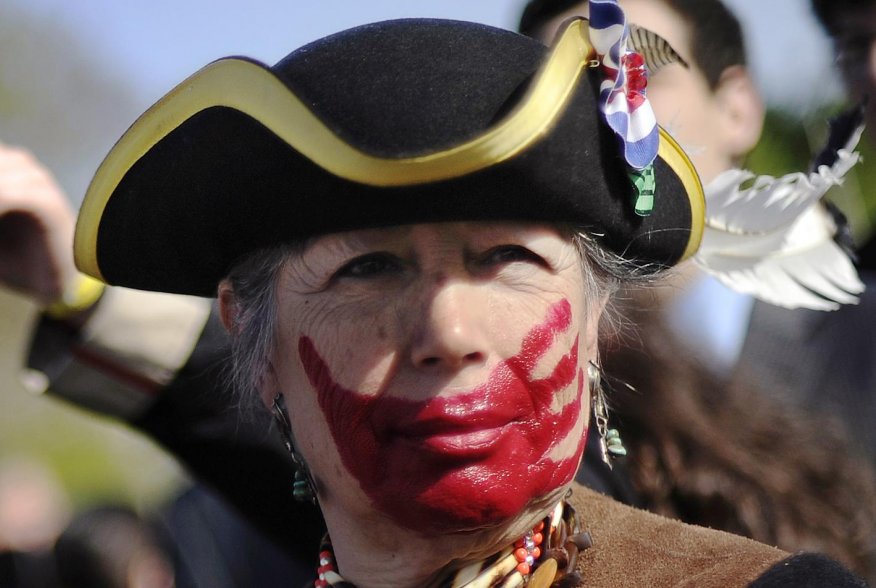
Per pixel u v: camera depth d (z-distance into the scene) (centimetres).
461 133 356
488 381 375
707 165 649
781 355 597
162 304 557
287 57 397
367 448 380
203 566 645
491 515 373
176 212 411
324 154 354
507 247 378
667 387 557
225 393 553
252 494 556
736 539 403
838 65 731
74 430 2250
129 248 438
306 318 388
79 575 909
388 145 356
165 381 556
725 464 550
